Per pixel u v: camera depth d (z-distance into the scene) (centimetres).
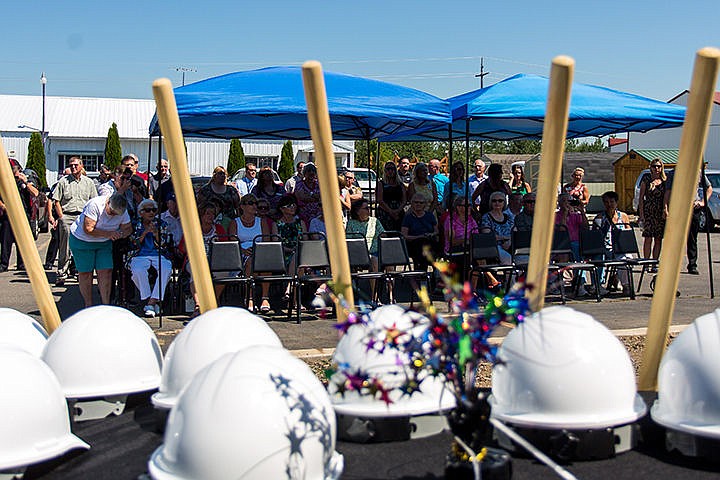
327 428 320
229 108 792
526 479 356
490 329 314
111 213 845
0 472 343
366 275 865
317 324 833
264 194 1125
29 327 493
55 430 370
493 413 380
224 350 409
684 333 394
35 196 1480
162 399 415
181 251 913
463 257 948
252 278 844
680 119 950
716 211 2170
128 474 369
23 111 3369
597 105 920
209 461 300
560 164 441
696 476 361
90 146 3281
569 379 368
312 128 457
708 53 417
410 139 1432
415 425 409
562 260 1020
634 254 1148
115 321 460
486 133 1319
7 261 1336
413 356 323
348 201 1203
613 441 379
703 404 371
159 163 869
